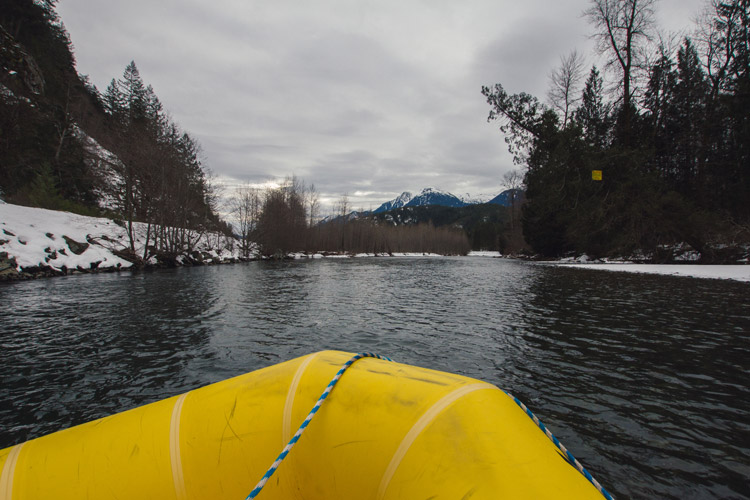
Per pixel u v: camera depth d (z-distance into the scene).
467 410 0.95
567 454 0.93
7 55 15.75
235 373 4.82
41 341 6.38
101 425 1.34
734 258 21.81
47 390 4.28
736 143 23.73
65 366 5.10
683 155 27.84
